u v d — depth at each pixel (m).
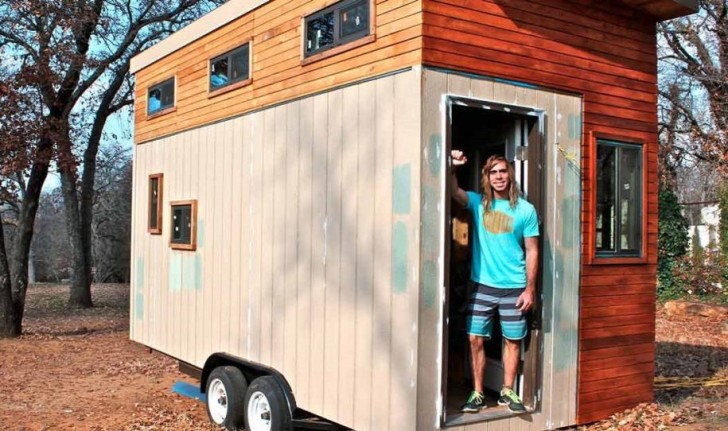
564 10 5.16
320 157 5.14
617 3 5.54
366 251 4.62
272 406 5.32
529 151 5.02
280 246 5.61
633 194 5.72
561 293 5.14
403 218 4.30
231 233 6.38
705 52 16.42
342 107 4.92
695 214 24.05
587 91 5.32
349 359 4.75
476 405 4.64
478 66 4.58
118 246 29.38
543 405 4.98
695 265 15.70
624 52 5.60
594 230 5.32
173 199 7.59
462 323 5.55
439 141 4.30
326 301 5.02
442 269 4.27
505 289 4.69
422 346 4.20
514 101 4.81
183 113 7.45
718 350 9.97
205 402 6.48
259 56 6.06
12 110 11.51
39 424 6.41
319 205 5.14
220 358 6.33
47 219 35.00
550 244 5.07
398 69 4.41
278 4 5.82
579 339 5.26
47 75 11.77
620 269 5.57
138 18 17.33
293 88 5.53
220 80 6.75
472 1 4.57
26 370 9.19
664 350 10.01
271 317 5.70
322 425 5.15
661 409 5.68
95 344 11.47
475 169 5.61
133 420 6.55
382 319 4.46
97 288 24.95
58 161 12.37
